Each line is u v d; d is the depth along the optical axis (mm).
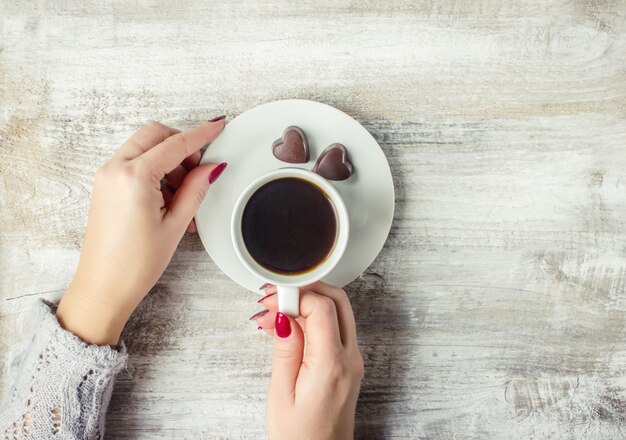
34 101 557
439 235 558
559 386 566
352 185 513
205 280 562
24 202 561
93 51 553
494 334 564
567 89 553
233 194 516
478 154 554
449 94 552
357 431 569
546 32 550
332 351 468
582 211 557
